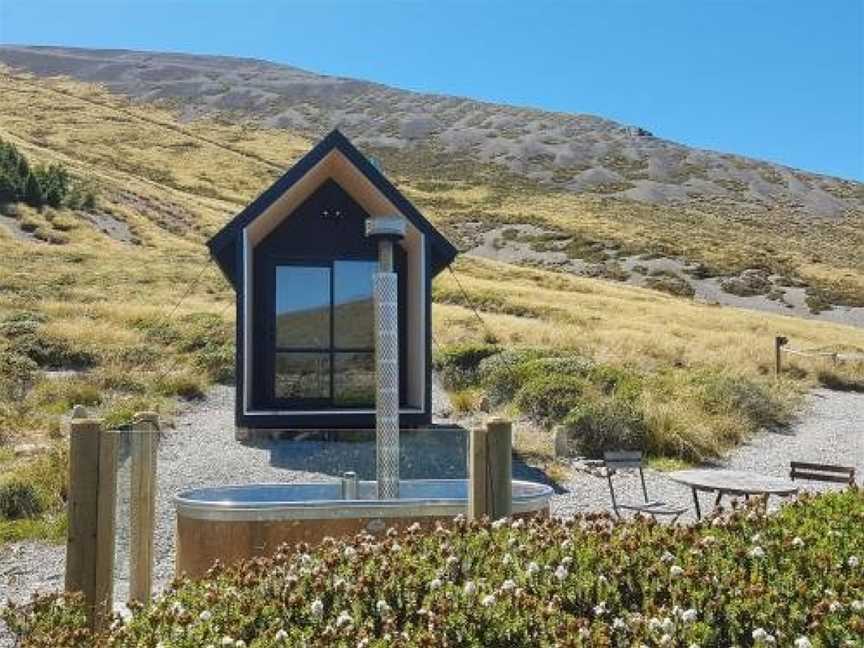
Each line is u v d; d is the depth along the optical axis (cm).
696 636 394
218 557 727
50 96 11550
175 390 1802
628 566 457
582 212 9225
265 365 1523
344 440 870
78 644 430
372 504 748
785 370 2642
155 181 8031
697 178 12344
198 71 17050
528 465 1360
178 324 2391
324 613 425
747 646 400
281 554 517
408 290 1570
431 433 802
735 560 472
